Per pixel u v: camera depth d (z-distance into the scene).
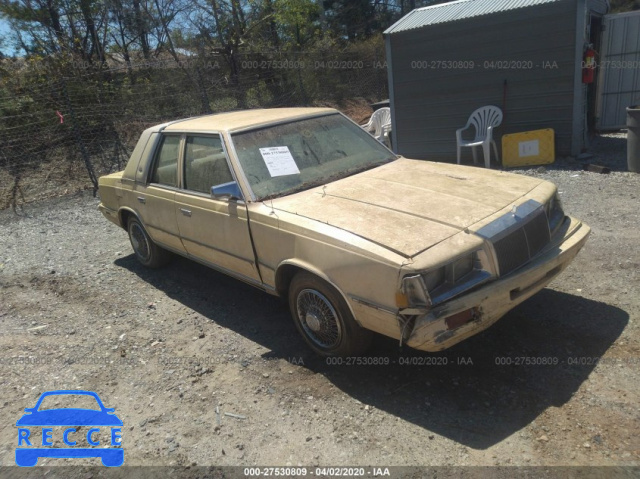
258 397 3.32
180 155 4.52
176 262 5.75
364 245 3.00
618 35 9.36
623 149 8.70
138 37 16.11
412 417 2.99
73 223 7.80
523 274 3.04
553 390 3.08
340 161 4.25
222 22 15.57
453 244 2.91
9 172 10.02
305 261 3.35
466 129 9.15
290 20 17.64
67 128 10.75
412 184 3.78
